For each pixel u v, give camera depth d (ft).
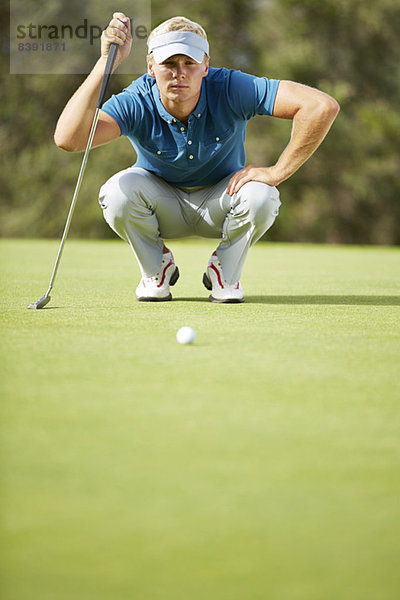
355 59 122.01
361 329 18.97
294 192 122.11
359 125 121.39
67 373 13.28
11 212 122.31
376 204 123.75
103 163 118.32
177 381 12.73
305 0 119.75
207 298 26.68
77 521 7.13
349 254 60.39
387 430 9.98
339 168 121.70
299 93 22.93
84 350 15.53
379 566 6.34
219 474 8.31
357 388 12.37
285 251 64.69
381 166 121.60
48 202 119.85
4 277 34.91
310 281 35.17
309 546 6.67
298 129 23.12
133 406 11.08
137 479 8.15
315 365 14.21
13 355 14.93
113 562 6.37
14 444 9.26
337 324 19.85
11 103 120.16
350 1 118.83
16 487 7.91
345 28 121.39
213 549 6.61
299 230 122.01
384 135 120.98
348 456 8.93
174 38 21.63
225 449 9.14
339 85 117.80
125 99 23.24
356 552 6.57
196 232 26.48
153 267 25.18
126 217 24.23
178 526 7.04
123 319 20.38
